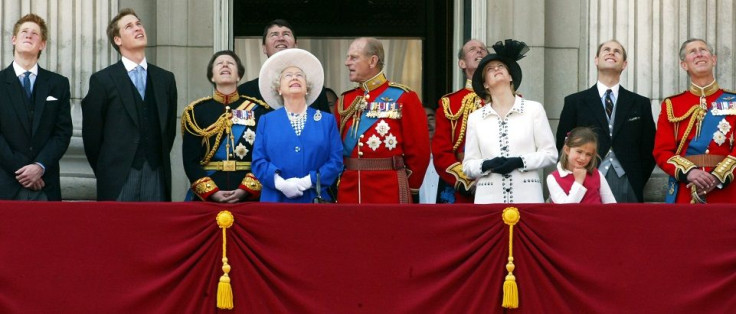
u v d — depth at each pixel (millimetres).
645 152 44094
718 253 35938
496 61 39656
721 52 48156
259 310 35938
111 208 36031
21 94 40750
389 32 53812
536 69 48562
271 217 36062
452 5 52031
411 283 35906
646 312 35875
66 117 41312
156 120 41094
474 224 36031
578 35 48969
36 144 40562
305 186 38406
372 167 40906
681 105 42781
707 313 35875
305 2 53625
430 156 45312
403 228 36031
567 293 36000
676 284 35906
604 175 43344
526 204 36156
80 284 35844
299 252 35969
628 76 47844
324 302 35875
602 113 43656
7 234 35844
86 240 35906
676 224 36000
